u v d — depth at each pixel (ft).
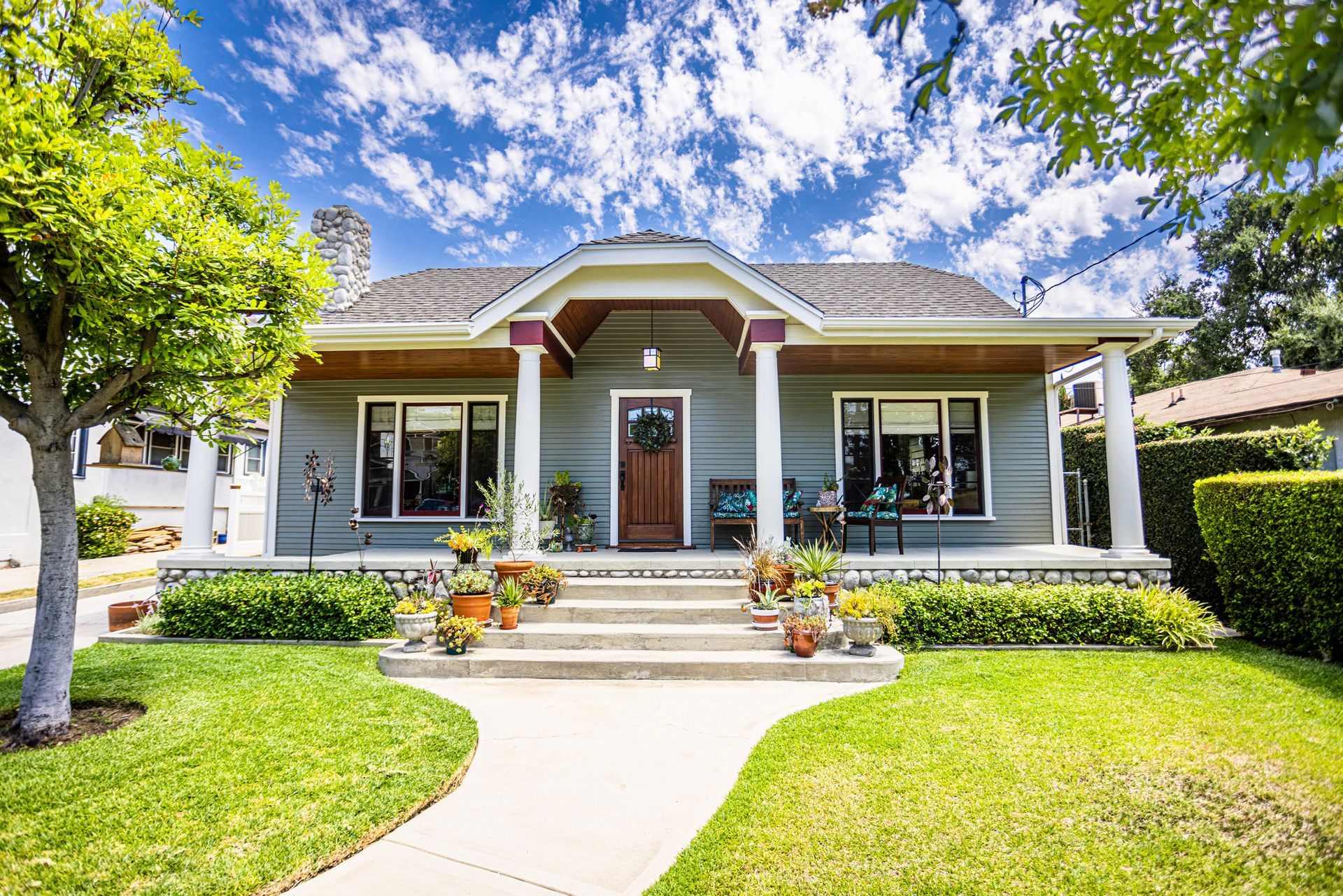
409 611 19.63
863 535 31.58
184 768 11.82
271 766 11.96
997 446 32.01
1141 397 56.95
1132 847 9.28
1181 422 43.29
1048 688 16.55
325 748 12.81
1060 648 20.97
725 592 22.97
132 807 10.41
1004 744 12.89
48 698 13.51
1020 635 21.30
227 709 14.85
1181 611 21.33
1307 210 4.89
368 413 32.68
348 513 31.91
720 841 9.56
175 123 15.90
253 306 14.19
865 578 24.54
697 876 8.73
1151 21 5.32
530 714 15.35
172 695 15.85
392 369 30.42
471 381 32.50
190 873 8.71
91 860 8.97
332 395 32.65
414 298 33.78
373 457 32.50
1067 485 37.58
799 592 20.81
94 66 14.29
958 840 9.50
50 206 10.80
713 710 15.64
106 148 13.74
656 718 15.07
